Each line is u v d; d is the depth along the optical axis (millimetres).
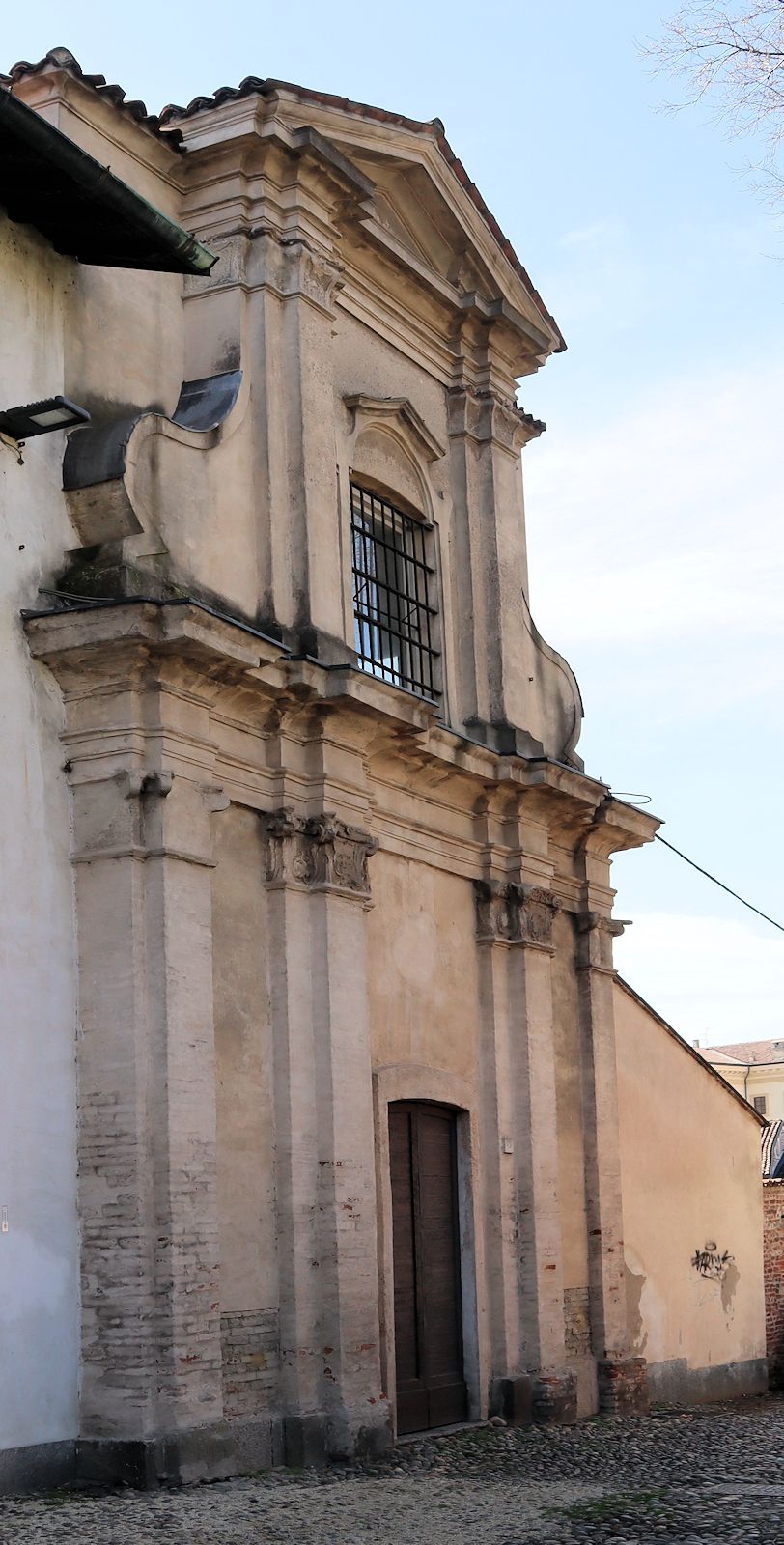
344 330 15797
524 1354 16328
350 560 15156
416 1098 15250
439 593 16906
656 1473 13258
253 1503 10867
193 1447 11398
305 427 14398
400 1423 14594
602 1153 18359
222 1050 12750
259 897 13414
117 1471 11117
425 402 17172
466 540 17422
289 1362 12797
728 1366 21625
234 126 14312
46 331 12711
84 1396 11359
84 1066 11766
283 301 14586
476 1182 16109
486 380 17797
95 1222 11539
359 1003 14000
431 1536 10211
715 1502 11539
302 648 13969
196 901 12266
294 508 14258
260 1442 12383
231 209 14445
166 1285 11484
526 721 17609
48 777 11984
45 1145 11461
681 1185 21109
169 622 11844
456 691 16953
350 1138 13609
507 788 16844
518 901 17047
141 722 12133
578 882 18750
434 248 17281
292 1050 13281
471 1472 13070
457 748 15938
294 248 14625
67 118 13375
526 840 17297
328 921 13719
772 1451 14789
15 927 11531
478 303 17531
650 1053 20797
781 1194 24000
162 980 11844
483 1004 16672
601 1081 18547
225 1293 12383
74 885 12008
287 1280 12922
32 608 12055
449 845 16375
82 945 11914
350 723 14141
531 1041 16906
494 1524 10672
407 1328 14992
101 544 12414
